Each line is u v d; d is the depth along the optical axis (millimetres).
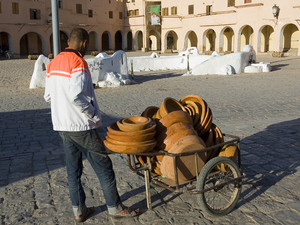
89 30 46312
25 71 22312
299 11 29016
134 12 47875
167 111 3535
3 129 7336
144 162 3646
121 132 3078
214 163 3260
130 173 4590
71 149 3160
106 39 51438
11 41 38625
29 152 5633
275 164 4762
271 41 34531
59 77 2963
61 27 42625
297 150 5355
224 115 8336
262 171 4520
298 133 6352
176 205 3639
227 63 18641
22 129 7312
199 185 3191
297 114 8266
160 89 13398
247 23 33625
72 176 3254
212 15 37188
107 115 8711
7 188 4152
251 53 19781
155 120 3629
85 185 4207
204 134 3826
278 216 3344
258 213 3416
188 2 40125
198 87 13703
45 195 3941
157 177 3652
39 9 40500
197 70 18781
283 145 5629
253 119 7848
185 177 3438
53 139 6461
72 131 3006
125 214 3336
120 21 49781
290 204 3584
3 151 5730
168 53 41469
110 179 3250
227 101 10273
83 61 2943
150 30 47031
